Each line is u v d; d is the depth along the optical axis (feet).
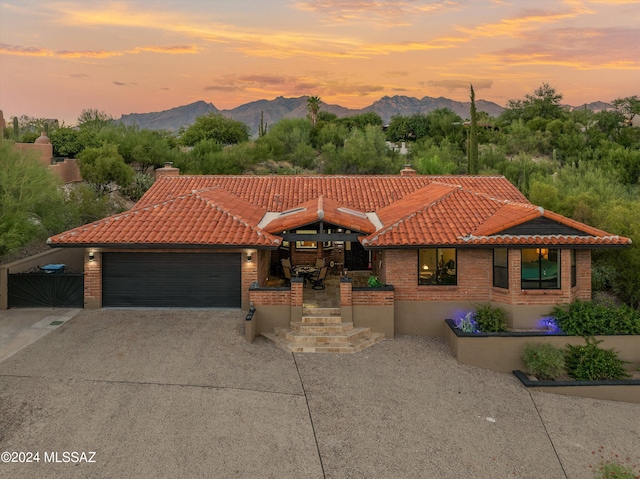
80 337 51.21
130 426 35.99
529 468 35.76
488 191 82.79
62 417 36.58
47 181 71.31
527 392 47.91
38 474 30.66
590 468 36.60
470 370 51.06
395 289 59.47
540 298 56.59
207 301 61.46
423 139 235.61
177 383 42.57
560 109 283.79
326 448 35.60
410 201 76.28
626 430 42.47
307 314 58.65
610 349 53.01
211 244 57.93
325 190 85.66
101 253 60.75
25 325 54.34
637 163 147.64
